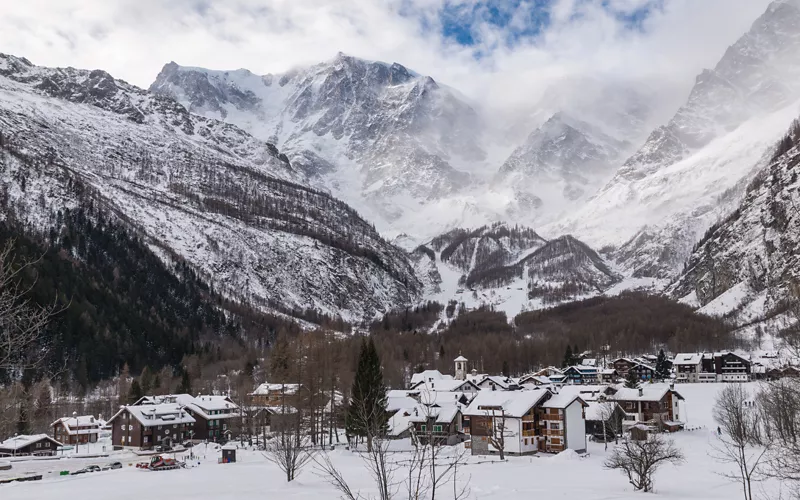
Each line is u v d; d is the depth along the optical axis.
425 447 34.75
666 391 142.38
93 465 111.00
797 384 54.41
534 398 115.06
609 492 66.88
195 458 120.38
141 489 73.25
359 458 100.62
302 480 78.94
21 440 137.25
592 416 137.62
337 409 143.12
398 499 59.28
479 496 62.53
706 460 94.25
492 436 112.81
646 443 83.69
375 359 114.62
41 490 74.62
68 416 176.12
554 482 75.50
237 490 69.88
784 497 60.81
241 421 156.38
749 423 101.44
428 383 185.75
